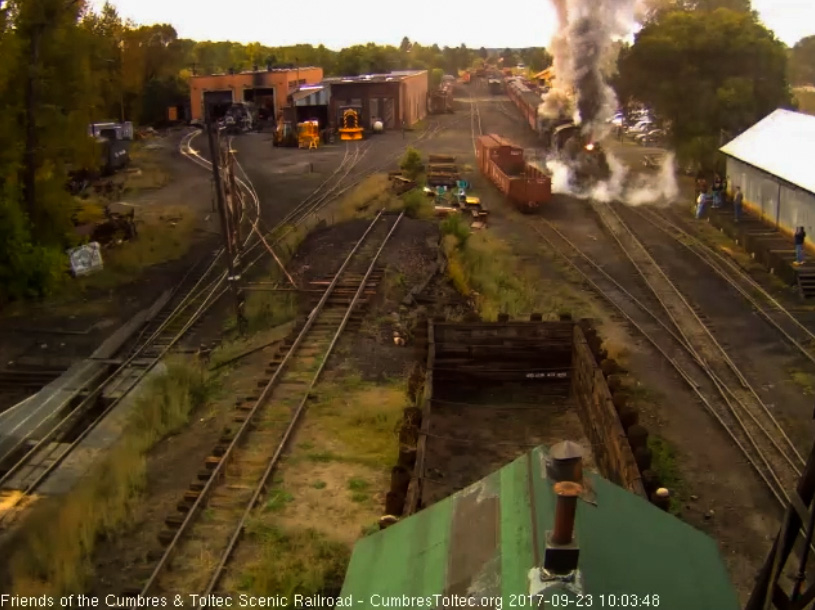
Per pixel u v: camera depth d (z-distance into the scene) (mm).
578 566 4949
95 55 30641
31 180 27125
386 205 32594
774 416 15055
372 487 12375
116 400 17672
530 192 33000
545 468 5551
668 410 15406
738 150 31672
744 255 26781
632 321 20375
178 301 24172
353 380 16484
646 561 5305
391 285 22297
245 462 13078
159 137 62906
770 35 38219
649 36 38125
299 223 31750
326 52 111000
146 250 29188
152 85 71125
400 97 62562
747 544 11188
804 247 24844
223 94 69812
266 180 41812
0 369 19766
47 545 11156
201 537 10992
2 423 16688
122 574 10422
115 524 11555
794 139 29156
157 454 14227
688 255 26734
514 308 20844
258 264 26641
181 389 16750
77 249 26438
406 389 16016
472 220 31859
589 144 40219
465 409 15562
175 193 40094
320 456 13297
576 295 22750
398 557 5828
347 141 57219
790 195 26234
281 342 18875
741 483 12812
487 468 13352
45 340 21500
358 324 19562
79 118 28266
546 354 16328
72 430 16703
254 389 16250
